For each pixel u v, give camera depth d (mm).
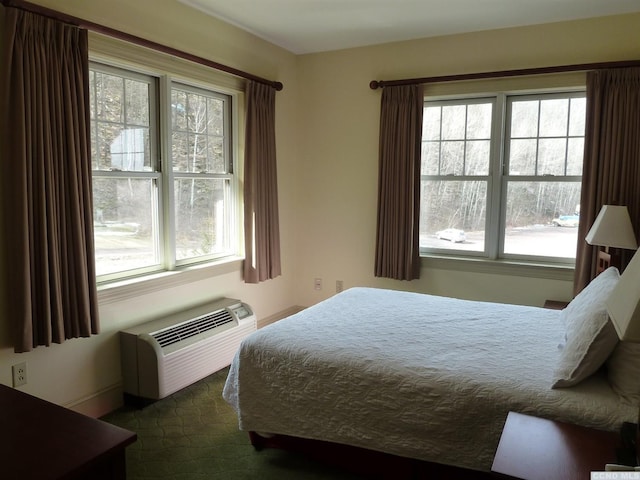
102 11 2658
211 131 3658
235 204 3896
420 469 2018
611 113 3295
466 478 1905
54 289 2406
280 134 4289
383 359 2082
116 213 2951
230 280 3785
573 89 3559
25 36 2258
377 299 3094
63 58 2410
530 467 1292
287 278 4551
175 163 3355
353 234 4363
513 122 3816
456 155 4008
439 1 3178
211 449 2471
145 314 3059
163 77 3133
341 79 4273
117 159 2932
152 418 2781
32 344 2357
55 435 1210
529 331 2447
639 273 1167
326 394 2115
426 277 4094
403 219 3975
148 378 2832
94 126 2785
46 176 2354
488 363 2025
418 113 3898
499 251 3941
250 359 2314
